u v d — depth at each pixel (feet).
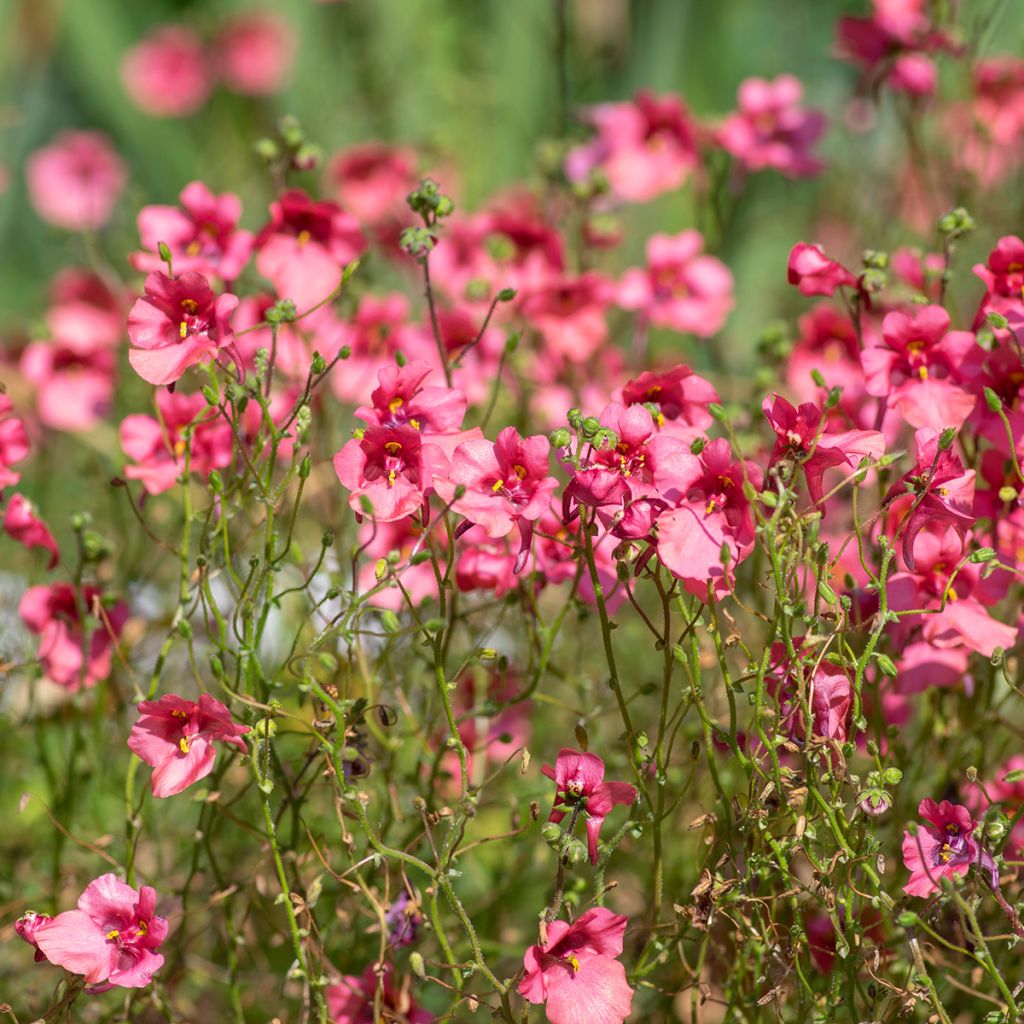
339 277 3.85
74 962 3.53
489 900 3.85
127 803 3.66
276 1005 3.80
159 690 4.00
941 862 3.56
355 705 3.64
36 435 4.33
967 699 3.75
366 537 3.90
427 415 3.58
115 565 4.02
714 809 3.73
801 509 3.65
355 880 3.71
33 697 3.87
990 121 4.31
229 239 3.85
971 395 3.65
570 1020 3.53
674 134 4.35
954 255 3.85
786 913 3.69
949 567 3.64
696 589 3.56
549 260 4.20
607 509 3.53
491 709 3.70
